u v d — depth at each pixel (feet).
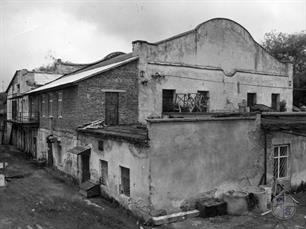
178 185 39.93
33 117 90.12
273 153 49.37
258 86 81.56
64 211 43.06
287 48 128.88
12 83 122.83
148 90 65.57
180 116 60.13
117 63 66.64
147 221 37.73
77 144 58.49
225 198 41.81
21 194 51.67
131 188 41.91
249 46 80.12
